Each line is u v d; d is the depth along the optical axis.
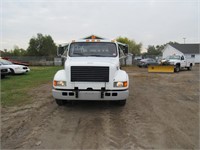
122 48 6.92
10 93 7.68
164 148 3.39
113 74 5.04
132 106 6.02
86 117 4.95
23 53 62.91
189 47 54.72
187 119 4.88
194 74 17.59
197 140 3.70
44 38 62.25
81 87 5.02
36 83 10.62
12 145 3.46
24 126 4.33
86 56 6.07
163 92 8.48
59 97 5.10
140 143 3.56
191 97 7.46
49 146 3.43
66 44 6.69
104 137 3.80
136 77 14.86
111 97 5.00
